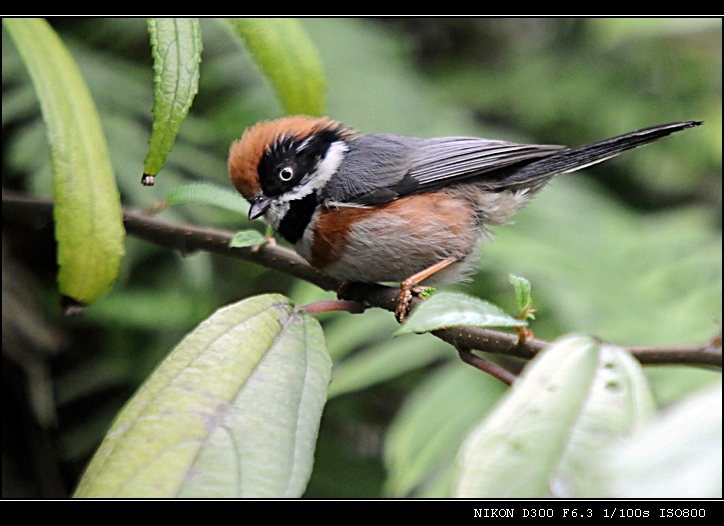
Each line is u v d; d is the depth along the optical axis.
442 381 9.91
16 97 10.49
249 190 8.42
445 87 14.72
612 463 2.72
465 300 4.11
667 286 11.05
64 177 5.19
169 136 4.92
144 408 4.09
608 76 14.72
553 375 3.74
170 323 11.20
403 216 8.50
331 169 8.50
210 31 12.02
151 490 3.72
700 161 14.30
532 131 14.61
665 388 9.02
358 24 13.95
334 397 12.69
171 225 7.07
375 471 12.31
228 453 3.92
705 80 14.64
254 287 12.31
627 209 13.78
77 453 11.30
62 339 11.15
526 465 3.42
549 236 11.86
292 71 6.34
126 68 11.84
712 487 2.56
